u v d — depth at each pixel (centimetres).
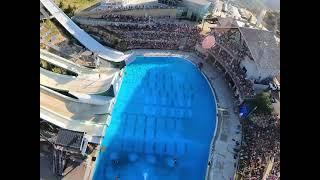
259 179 5441
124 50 8081
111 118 6488
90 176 5547
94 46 7794
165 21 8619
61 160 5481
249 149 5953
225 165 5912
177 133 6431
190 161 5994
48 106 6100
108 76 7062
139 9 8469
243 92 6788
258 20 8750
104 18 8450
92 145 5925
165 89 7275
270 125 6166
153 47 8162
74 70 7044
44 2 8250
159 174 5744
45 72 6788
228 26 8075
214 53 7750
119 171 5691
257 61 6906
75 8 8594
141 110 6769
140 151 6041
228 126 6581
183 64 7900
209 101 7119
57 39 7712
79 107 6300
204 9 8619
